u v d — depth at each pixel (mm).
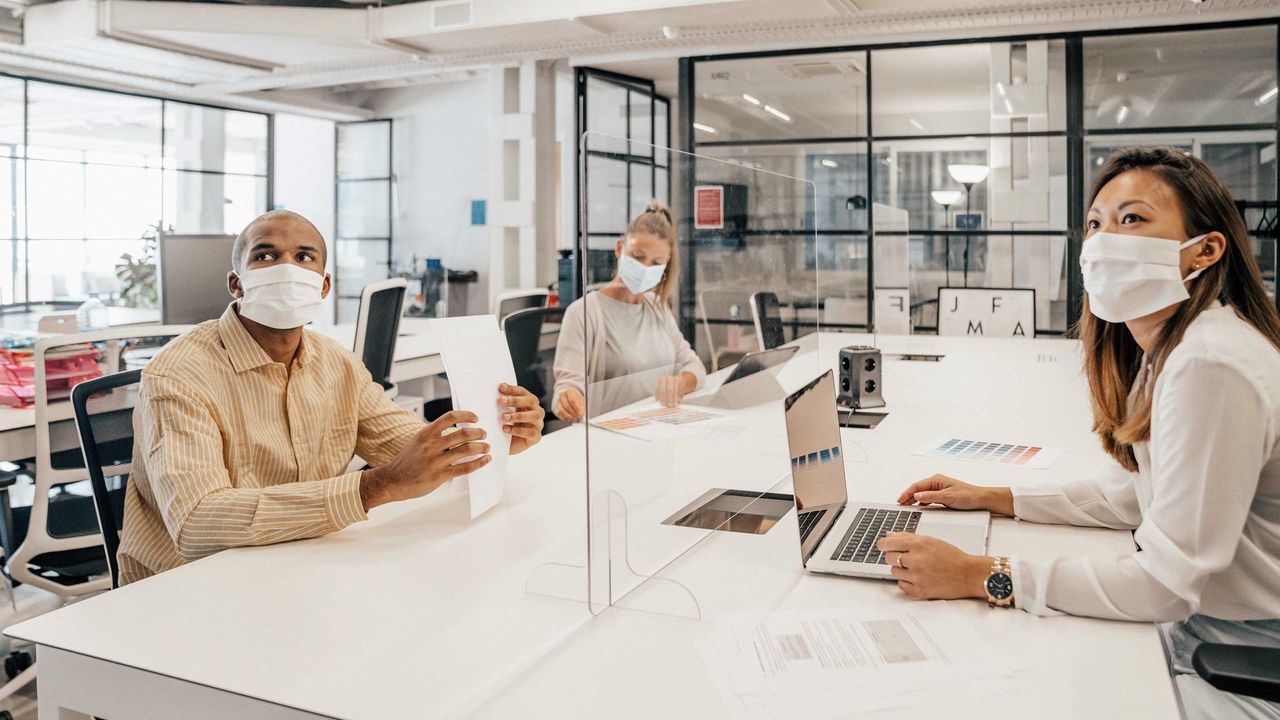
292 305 1593
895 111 6871
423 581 1286
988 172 6691
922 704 928
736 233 1650
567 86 9383
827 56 6973
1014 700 936
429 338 4781
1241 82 6102
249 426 1618
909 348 4336
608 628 1126
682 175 1433
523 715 907
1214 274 1261
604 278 1204
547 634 1106
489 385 1611
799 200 1994
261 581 1284
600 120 7805
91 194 8367
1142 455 1354
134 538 1588
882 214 4176
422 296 9875
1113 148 6410
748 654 1047
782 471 1876
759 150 7246
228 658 1039
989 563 1215
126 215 8703
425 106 10414
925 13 5867
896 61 6816
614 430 1224
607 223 1214
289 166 11172
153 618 1153
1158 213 1263
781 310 1894
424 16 6336
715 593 1256
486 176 10148
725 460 1600
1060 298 6598
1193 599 1109
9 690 2357
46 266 8000
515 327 2961
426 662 1028
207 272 4035
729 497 1615
